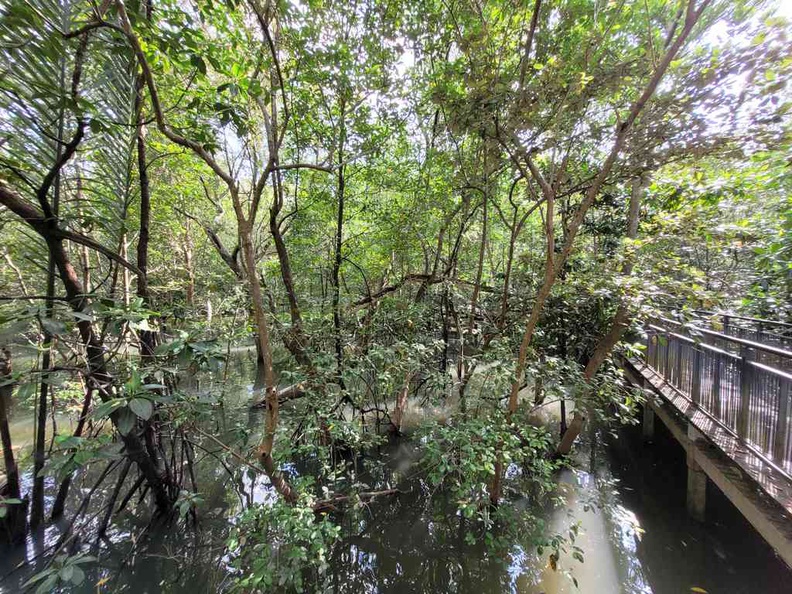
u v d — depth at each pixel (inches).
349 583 165.2
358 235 323.9
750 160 178.1
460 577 165.9
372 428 282.0
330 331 251.6
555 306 264.4
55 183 138.9
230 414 310.3
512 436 159.5
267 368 136.7
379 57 224.1
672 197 217.0
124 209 165.5
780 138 140.6
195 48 116.4
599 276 207.9
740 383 155.2
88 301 144.0
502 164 215.6
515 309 279.4
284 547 133.9
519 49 161.6
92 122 109.0
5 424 161.6
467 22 189.8
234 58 170.9
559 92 149.8
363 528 193.6
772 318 256.5
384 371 221.8
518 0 158.7
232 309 266.2
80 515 185.3
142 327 118.2
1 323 103.9
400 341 238.7
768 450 138.6
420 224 295.1
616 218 323.3
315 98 243.4
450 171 266.7
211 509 201.2
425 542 185.9
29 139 123.4
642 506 206.4
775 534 115.3
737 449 150.8
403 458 252.8
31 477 209.5
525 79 161.8
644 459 257.4
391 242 312.3
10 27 94.5
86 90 133.3
